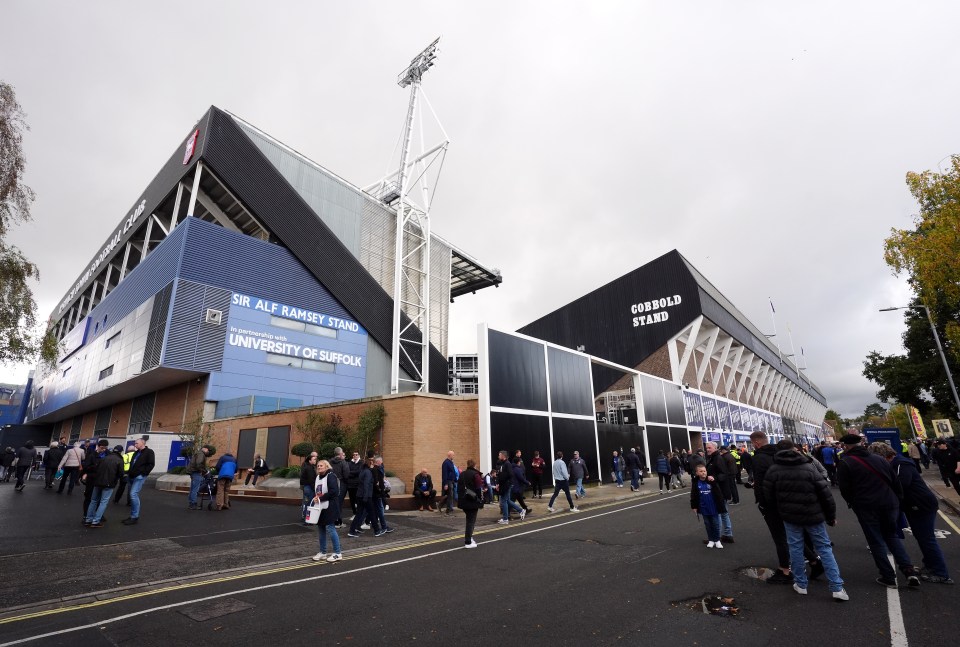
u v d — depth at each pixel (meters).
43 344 13.02
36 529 10.06
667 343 44.78
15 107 11.19
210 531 10.65
